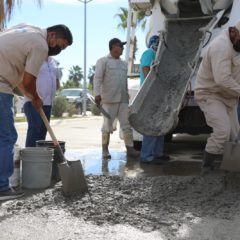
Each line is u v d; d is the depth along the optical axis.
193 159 8.34
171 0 8.30
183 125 7.93
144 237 3.97
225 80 5.74
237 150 5.67
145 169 7.27
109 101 8.26
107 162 8.04
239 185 5.59
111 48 8.18
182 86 7.57
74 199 5.22
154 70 7.73
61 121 21.77
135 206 4.91
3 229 4.25
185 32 8.22
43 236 4.05
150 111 7.46
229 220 4.42
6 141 5.32
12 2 8.02
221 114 6.00
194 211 4.71
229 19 7.95
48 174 5.87
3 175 5.32
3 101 5.27
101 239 3.93
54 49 5.43
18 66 5.30
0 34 5.41
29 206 4.97
